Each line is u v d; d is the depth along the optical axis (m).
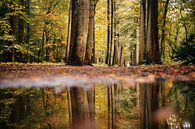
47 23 39.03
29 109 3.89
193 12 28.03
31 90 5.94
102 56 72.06
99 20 40.34
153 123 2.88
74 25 18.80
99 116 3.36
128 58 78.88
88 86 6.77
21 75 8.80
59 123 3.00
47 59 42.22
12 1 19.58
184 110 3.44
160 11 32.75
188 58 13.05
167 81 7.21
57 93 5.55
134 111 3.59
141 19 27.52
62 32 42.22
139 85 6.61
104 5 39.78
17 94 5.39
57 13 39.06
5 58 21.81
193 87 5.82
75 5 18.81
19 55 25.39
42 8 38.22
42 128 2.78
